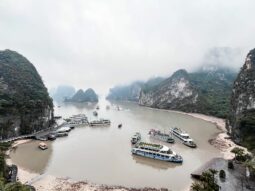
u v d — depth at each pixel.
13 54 166.88
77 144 94.88
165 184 56.34
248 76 116.44
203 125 149.62
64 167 67.25
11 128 100.12
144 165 70.00
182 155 80.50
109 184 56.16
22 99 116.00
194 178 59.81
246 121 93.19
